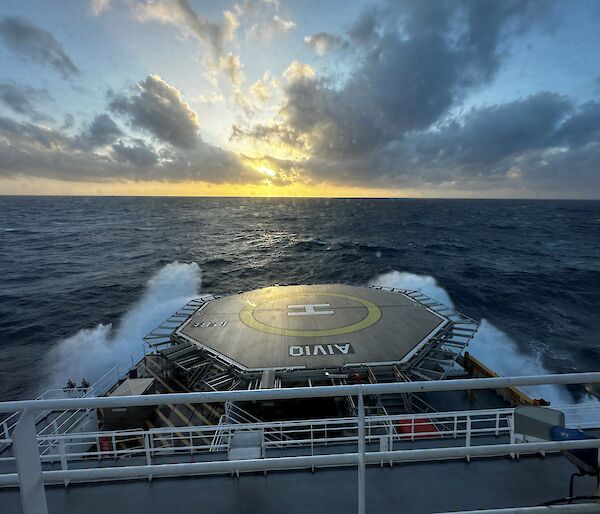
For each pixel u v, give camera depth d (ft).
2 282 148.46
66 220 433.89
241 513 12.70
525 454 15.42
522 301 120.88
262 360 53.62
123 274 163.22
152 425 43.62
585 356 81.51
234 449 18.43
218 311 75.82
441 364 54.08
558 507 8.41
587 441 8.45
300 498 13.32
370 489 13.67
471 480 14.08
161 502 13.26
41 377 76.79
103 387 72.59
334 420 20.97
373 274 163.22
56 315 110.93
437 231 331.77
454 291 132.05
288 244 254.88
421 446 19.92
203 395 7.11
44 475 7.25
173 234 313.53
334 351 56.13
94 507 13.15
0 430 48.24
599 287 137.18
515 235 302.86
